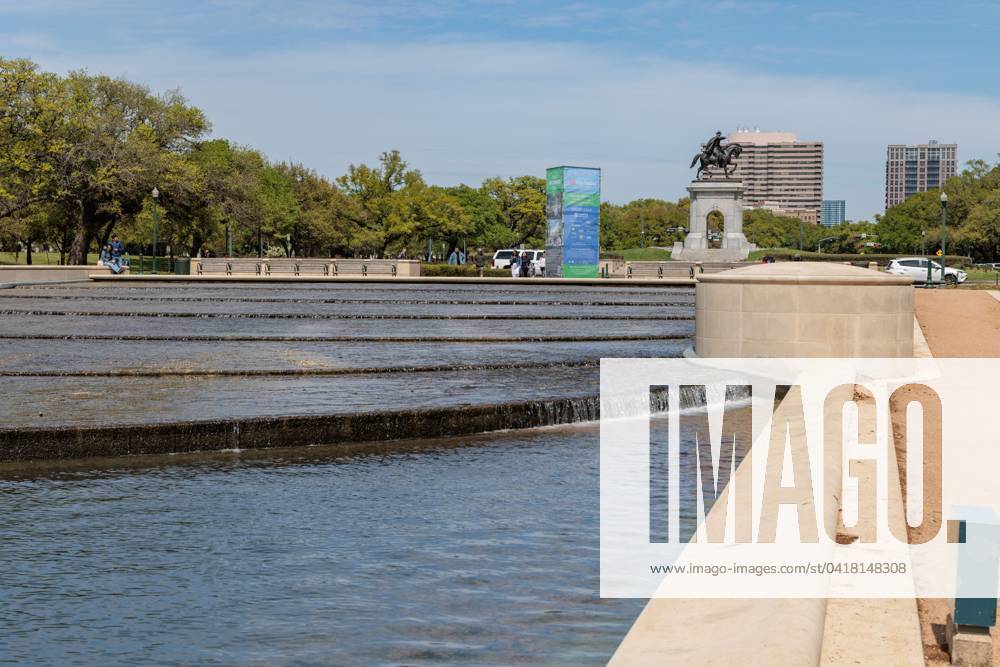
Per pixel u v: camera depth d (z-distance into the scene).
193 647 6.37
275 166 110.38
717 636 4.82
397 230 103.88
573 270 57.66
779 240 196.25
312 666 6.09
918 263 61.78
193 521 9.34
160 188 74.06
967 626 4.93
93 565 7.99
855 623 5.36
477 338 24.42
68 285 53.09
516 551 8.47
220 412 13.40
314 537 8.84
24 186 64.81
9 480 10.88
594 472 11.67
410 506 9.98
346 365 18.98
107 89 77.25
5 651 6.26
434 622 6.81
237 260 76.19
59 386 16.17
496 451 12.89
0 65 60.09
